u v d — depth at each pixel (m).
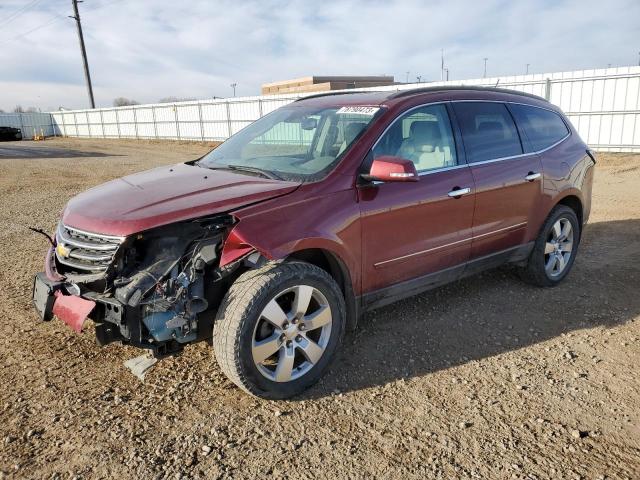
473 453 2.84
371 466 2.74
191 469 2.69
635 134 17.19
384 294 3.92
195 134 35.97
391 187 3.77
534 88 19.23
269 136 4.48
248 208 3.20
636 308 4.77
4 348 3.90
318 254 3.72
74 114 49.41
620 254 6.37
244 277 3.19
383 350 3.96
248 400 3.31
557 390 3.45
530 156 4.88
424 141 4.12
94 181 14.38
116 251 3.05
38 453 2.78
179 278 3.06
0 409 3.15
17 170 17.05
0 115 50.25
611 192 11.05
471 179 4.29
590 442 2.94
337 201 3.51
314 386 3.49
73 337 4.09
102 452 2.80
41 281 3.47
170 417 3.12
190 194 3.37
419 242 3.99
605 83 17.53
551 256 5.23
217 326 3.13
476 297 5.02
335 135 3.95
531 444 2.92
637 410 3.23
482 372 3.67
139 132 41.62
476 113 4.57
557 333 4.28
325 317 3.43
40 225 8.16
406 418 3.15
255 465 2.73
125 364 3.70
